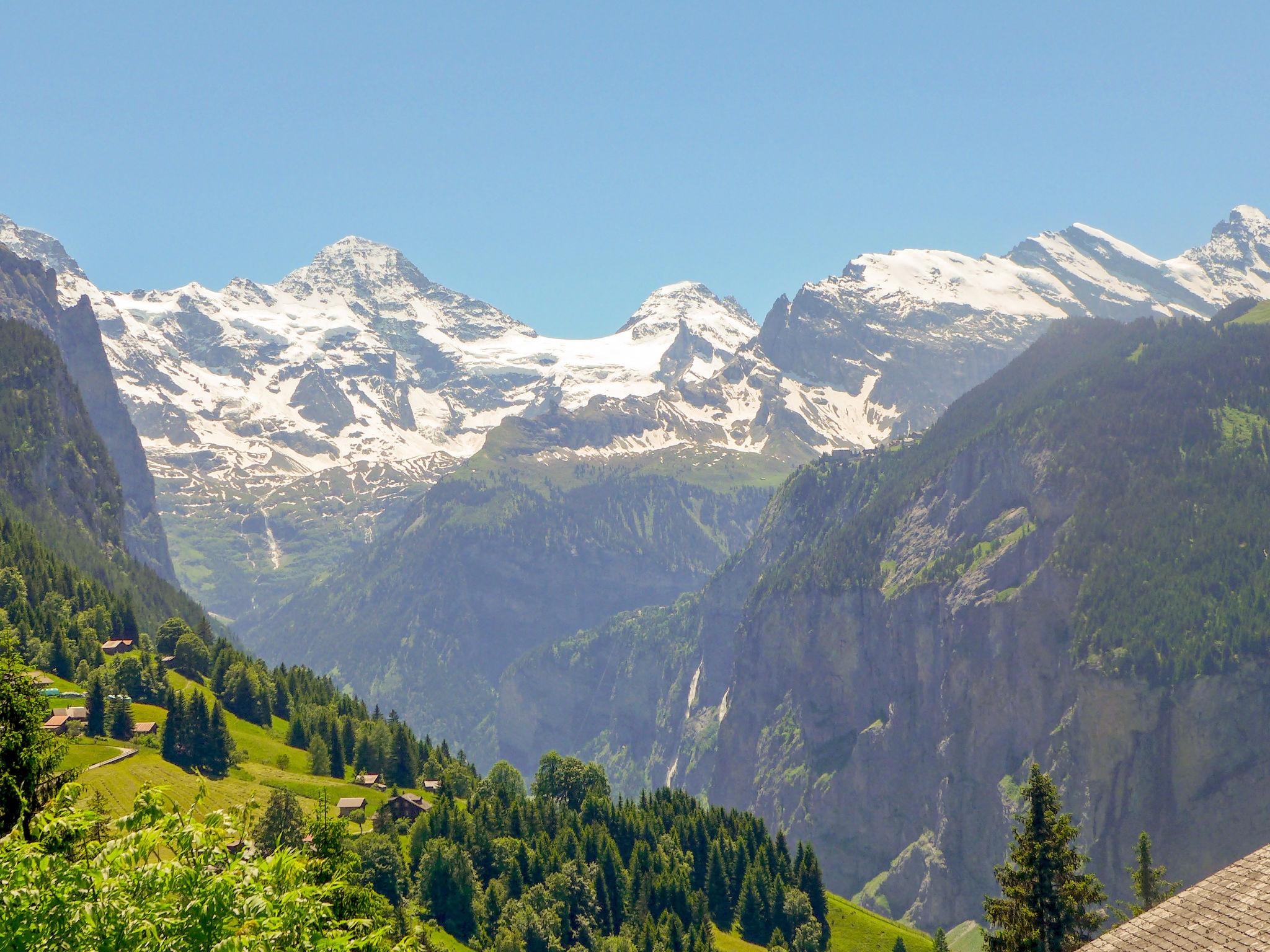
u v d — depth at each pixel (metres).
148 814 45.25
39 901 40.06
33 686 66.25
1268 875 46.03
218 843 45.12
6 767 62.09
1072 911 94.75
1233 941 43.75
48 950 39.34
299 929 44.47
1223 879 47.31
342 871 79.50
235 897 42.06
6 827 61.00
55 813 46.69
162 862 42.03
